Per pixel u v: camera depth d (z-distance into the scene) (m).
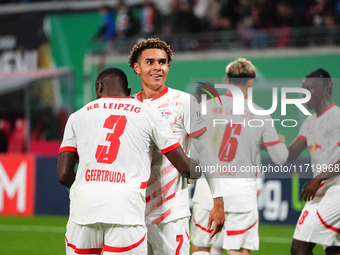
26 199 41.66
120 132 12.64
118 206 12.29
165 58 14.14
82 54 48.97
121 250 12.37
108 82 13.41
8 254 27.52
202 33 46.38
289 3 45.06
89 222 12.30
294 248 17.67
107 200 12.30
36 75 49.41
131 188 12.46
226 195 17.23
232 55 41.56
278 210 34.69
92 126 12.75
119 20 47.50
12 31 51.59
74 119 13.08
